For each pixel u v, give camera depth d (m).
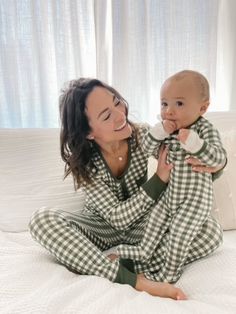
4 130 1.39
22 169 1.33
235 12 1.61
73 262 0.94
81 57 1.52
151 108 1.65
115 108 1.03
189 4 1.54
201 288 0.87
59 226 0.96
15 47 1.48
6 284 0.85
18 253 1.03
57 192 1.31
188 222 0.95
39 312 0.72
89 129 1.05
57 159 1.35
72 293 0.80
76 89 1.04
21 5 1.45
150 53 1.58
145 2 1.47
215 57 1.61
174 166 0.98
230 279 0.86
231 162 1.22
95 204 1.11
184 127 0.95
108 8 1.48
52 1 1.43
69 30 1.48
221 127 1.37
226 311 0.74
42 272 0.91
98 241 1.12
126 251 1.01
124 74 1.54
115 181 1.11
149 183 1.04
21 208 1.28
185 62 1.60
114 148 1.10
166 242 1.00
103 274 0.92
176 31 1.56
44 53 1.51
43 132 1.39
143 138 1.05
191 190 0.96
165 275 0.95
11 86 1.52
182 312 0.73
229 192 1.20
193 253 1.00
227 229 1.21
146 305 0.76
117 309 0.74
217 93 1.74
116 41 1.49
